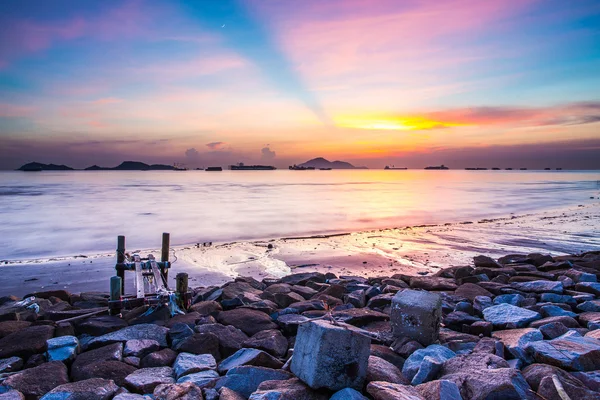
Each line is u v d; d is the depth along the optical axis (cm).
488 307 817
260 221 2966
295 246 2019
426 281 1126
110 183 10206
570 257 1499
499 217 3331
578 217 3269
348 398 420
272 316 876
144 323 802
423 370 511
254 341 690
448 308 866
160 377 557
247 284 1144
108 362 600
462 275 1243
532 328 683
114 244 2070
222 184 9894
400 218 3225
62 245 2036
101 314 872
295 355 491
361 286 1127
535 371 488
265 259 1725
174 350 676
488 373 470
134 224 2770
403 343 634
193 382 518
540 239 2231
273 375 509
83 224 2756
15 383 534
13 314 837
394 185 9588
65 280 1382
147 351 665
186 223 2834
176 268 1553
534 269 1340
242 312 844
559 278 1123
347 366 454
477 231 2519
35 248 1958
